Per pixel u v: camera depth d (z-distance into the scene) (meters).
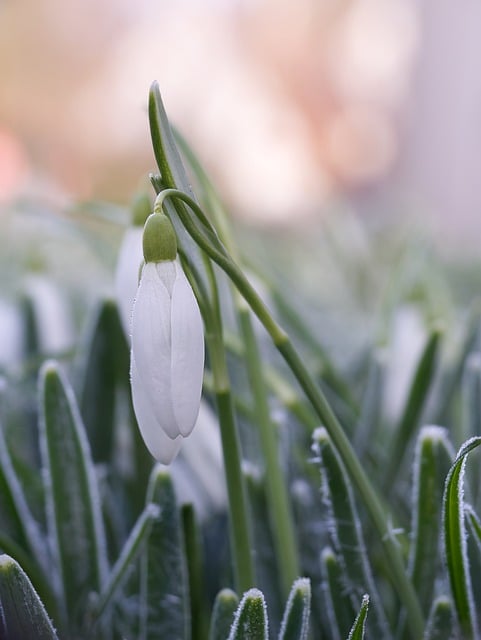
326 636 0.25
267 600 0.25
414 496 0.23
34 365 0.30
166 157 0.20
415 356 0.33
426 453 0.23
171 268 0.21
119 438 0.31
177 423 0.20
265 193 1.61
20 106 1.93
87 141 1.91
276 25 1.81
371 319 0.49
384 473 0.28
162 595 0.23
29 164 1.70
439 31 1.61
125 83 1.88
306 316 0.40
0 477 0.25
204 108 1.79
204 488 0.27
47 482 0.25
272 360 0.35
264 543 0.25
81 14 1.91
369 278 0.56
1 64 1.93
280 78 1.80
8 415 0.30
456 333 0.37
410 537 0.25
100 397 0.28
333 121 1.77
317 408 0.22
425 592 0.24
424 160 1.65
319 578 0.25
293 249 0.78
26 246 0.56
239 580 0.23
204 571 0.27
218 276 0.25
